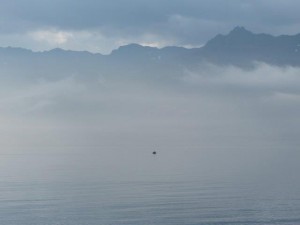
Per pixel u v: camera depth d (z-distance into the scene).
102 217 60.41
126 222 57.88
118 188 84.12
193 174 107.50
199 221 57.78
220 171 114.31
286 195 74.12
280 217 59.06
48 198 73.75
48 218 60.28
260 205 66.19
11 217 60.84
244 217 59.25
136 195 75.88
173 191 79.88
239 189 81.38
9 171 117.19
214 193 77.06
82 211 63.72
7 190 82.56
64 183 91.75
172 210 63.62
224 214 60.91
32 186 87.62
